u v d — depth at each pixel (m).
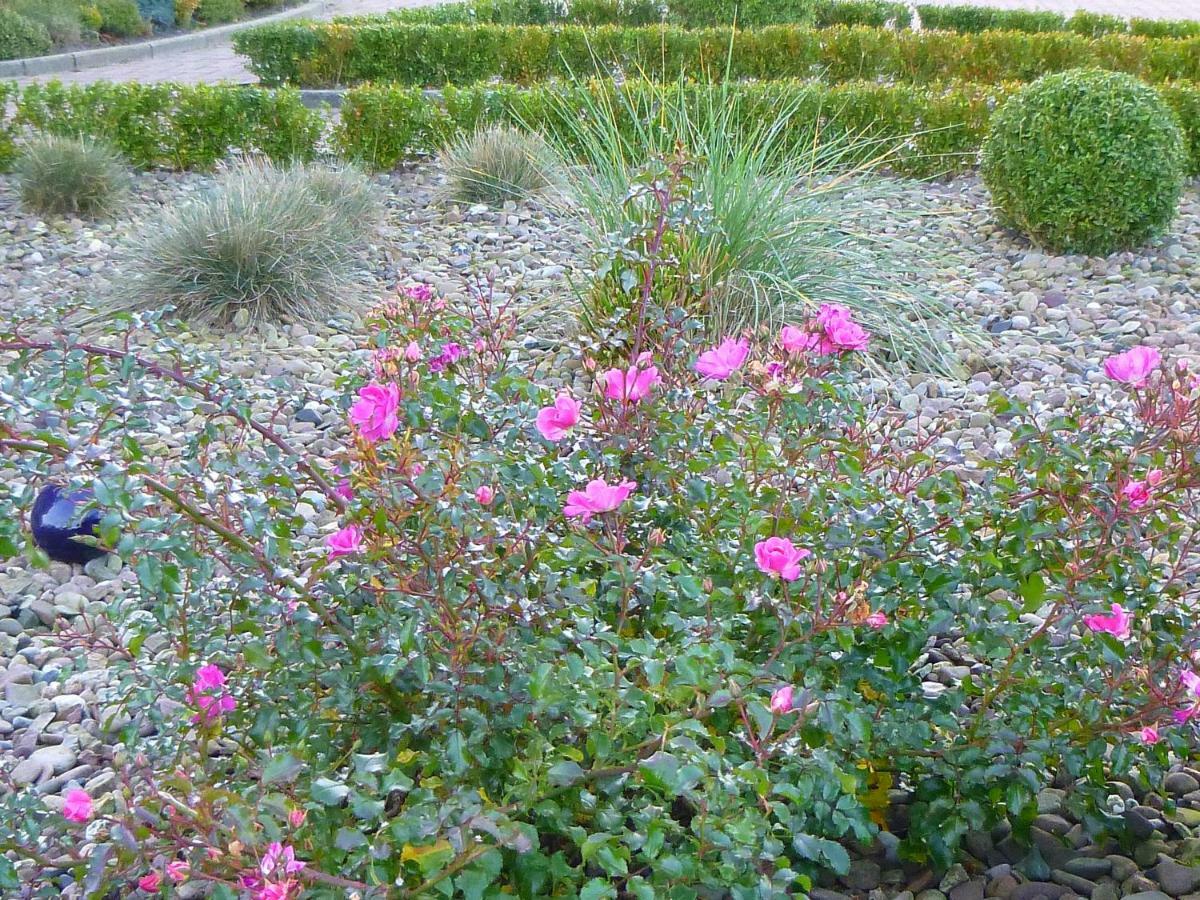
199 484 1.66
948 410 3.89
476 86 7.58
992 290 5.02
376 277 5.32
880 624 1.58
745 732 1.56
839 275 4.66
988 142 5.78
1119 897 1.83
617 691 1.46
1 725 2.43
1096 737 1.76
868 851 1.95
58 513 3.03
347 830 1.24
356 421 1.59
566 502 1.79
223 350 4.50
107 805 1.50
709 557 1.90
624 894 1.73
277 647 1.60
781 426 2.10
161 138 7.16
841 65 9.14
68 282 5.10
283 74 9.90
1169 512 1.88
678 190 2.25
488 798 1.48
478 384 2.25
